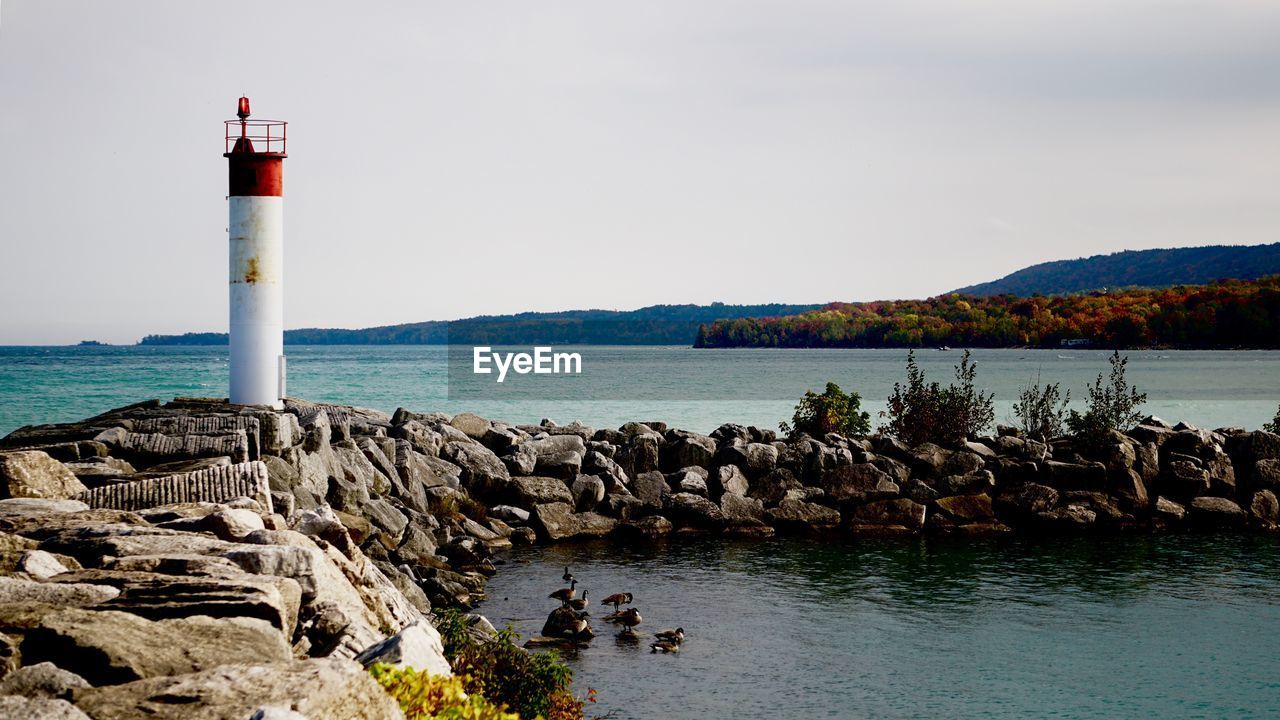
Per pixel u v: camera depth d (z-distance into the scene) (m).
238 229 29.97
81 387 108.25
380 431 37.22
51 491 17.00
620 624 24.52
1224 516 38.72
